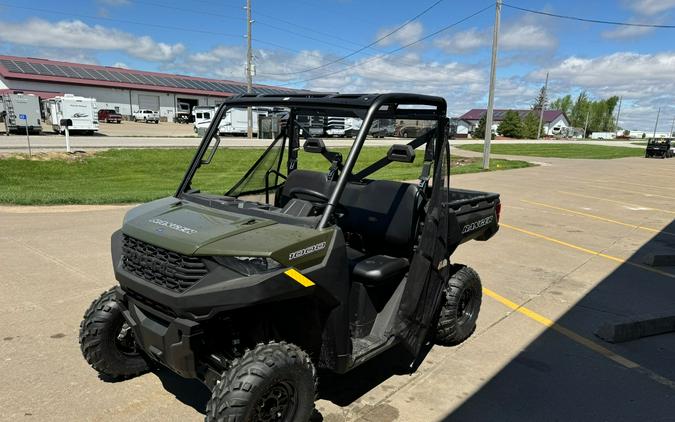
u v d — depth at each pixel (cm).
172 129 4441
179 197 343
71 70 5791
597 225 1016
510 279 628
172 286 253
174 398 330
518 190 1535
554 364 404
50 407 312
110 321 321
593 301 557
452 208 402
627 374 392
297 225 279
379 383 362
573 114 12638
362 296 321
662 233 948
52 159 1750
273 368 245
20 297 487
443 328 412
